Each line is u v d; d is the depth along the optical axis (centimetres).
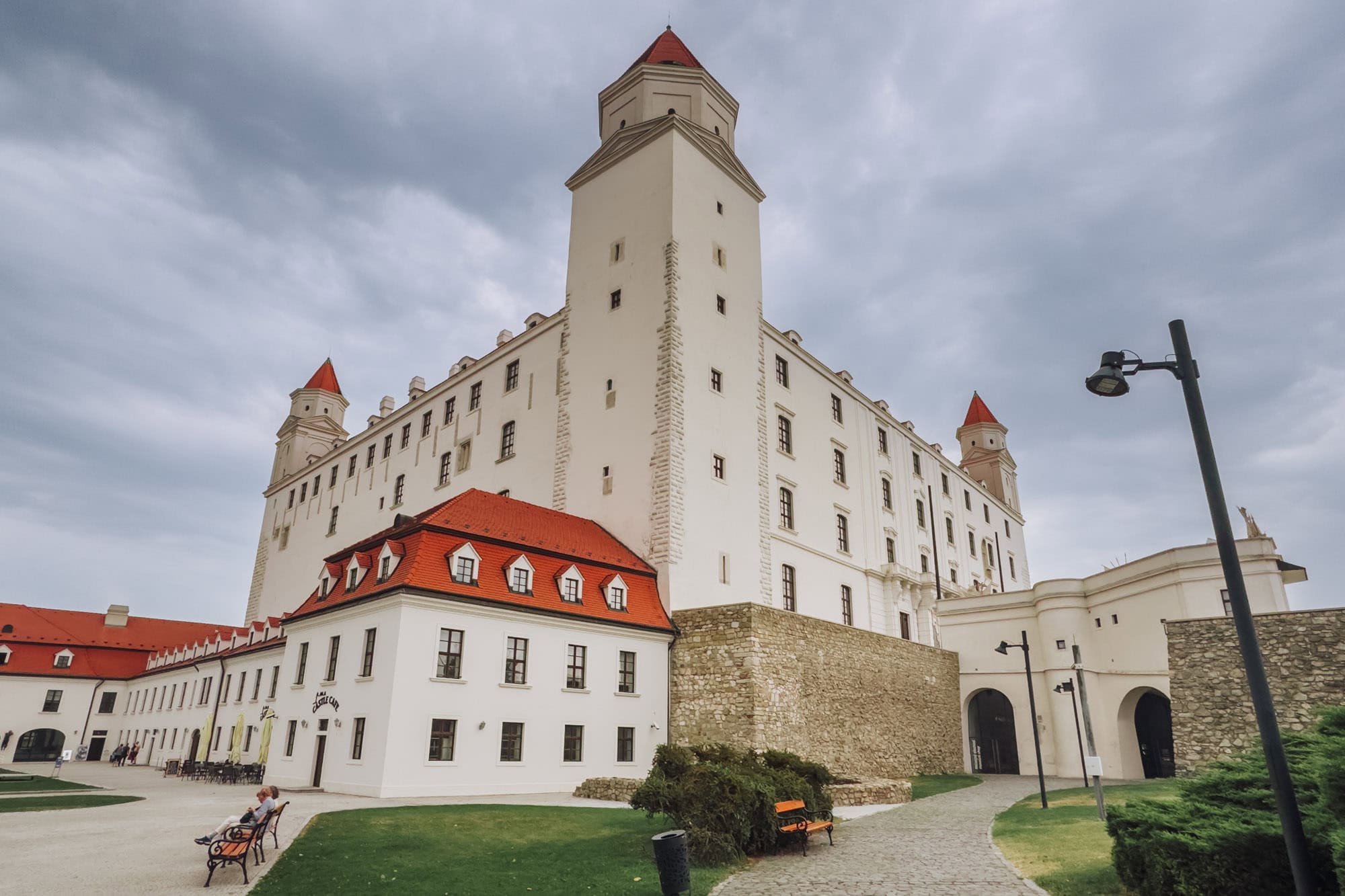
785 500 4259
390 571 2711
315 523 6156
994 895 1116
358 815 1834
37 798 2267
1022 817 1923
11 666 5731
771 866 1431
